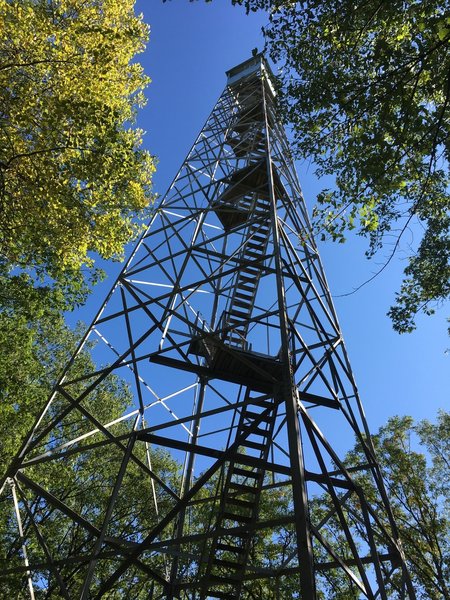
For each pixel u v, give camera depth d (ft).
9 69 37.19
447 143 26.76
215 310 44.42
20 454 27.71
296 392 23.91
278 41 31.37
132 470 75.36
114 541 26.50
